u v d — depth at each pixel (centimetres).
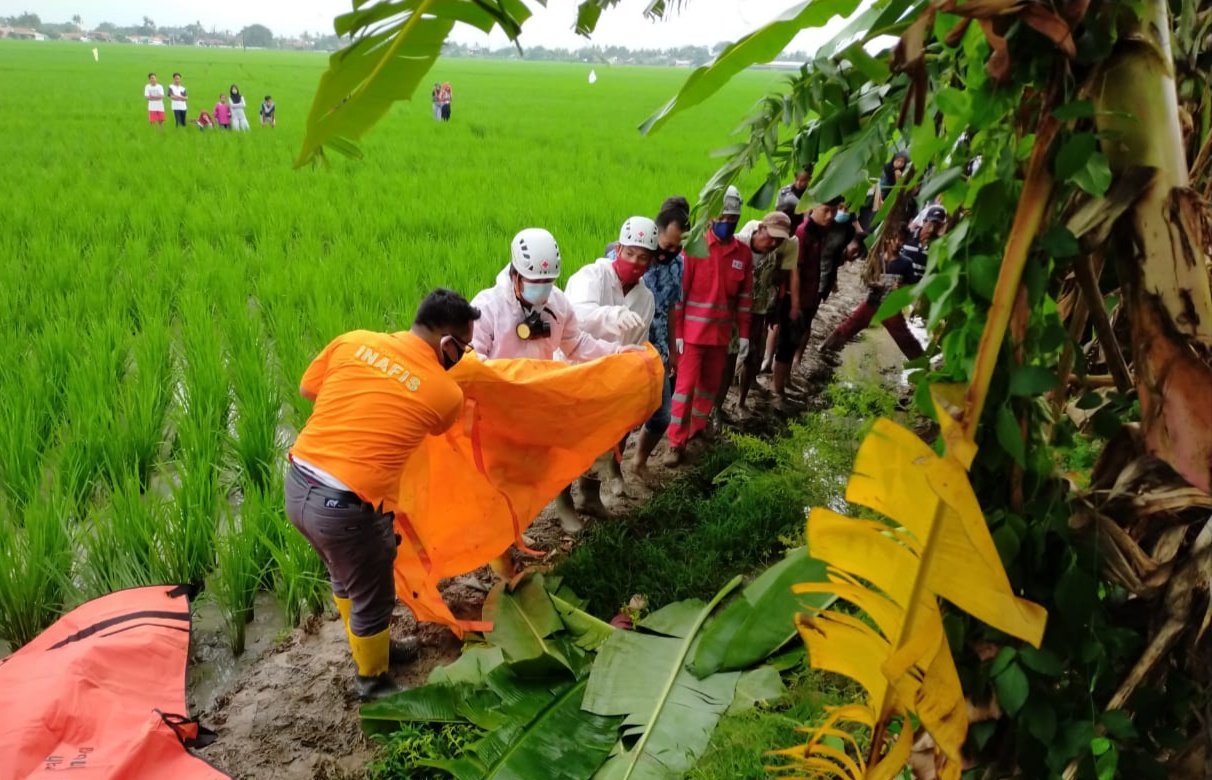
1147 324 149
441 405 336
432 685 350
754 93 5631
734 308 571
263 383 587
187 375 627
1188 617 166
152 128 2398
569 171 1689
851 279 1148
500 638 378
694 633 364
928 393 164
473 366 373
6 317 704
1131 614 181
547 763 310
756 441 480
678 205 483
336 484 323
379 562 341
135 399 564
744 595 371
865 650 178
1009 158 151
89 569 434
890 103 205
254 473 530
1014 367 153
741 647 348
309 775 333
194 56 10100
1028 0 130
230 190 1362
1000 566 148
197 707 369
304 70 7100
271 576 446
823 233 668
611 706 332
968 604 156
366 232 1078
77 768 299
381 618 354
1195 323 145
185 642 372
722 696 332
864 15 166
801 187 650
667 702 332
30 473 482
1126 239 148
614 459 525
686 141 2353
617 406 412
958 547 157
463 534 405
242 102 2438
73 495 471
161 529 431
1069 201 150
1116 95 142
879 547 167
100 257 892
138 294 809
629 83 7281
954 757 164
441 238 1071
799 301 661
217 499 466
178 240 1049
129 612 378
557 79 8000
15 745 299
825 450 454
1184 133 202
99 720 320
